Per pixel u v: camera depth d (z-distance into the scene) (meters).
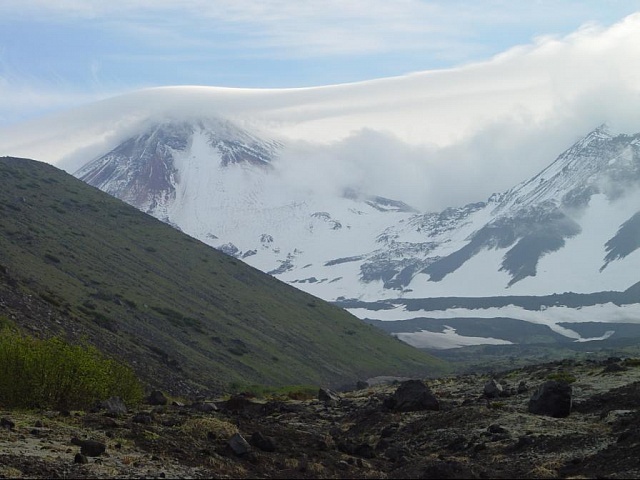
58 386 38.34
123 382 44.91
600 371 50.72
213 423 32.72
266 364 146.88
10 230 153.88
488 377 62.28
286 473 26.45
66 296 125.94
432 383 63.72
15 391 37.72
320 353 174.00
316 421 44.56
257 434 30.31
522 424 36.09
